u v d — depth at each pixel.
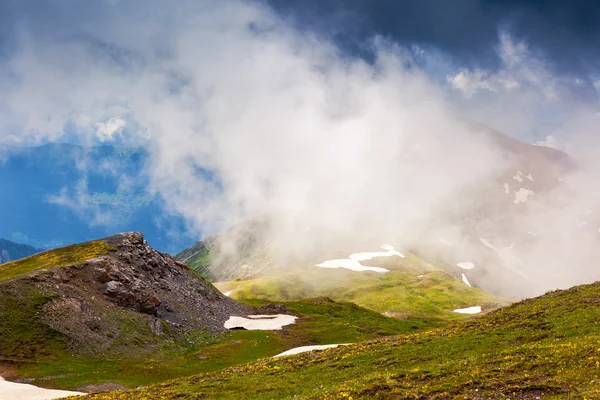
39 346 75.25
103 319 88.44
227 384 53.03
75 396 55.75
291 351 88.50
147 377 74.62
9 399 57.47
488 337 53.16
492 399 34.12
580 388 32.66
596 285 65.81
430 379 41.28
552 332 49.97
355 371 50.38
